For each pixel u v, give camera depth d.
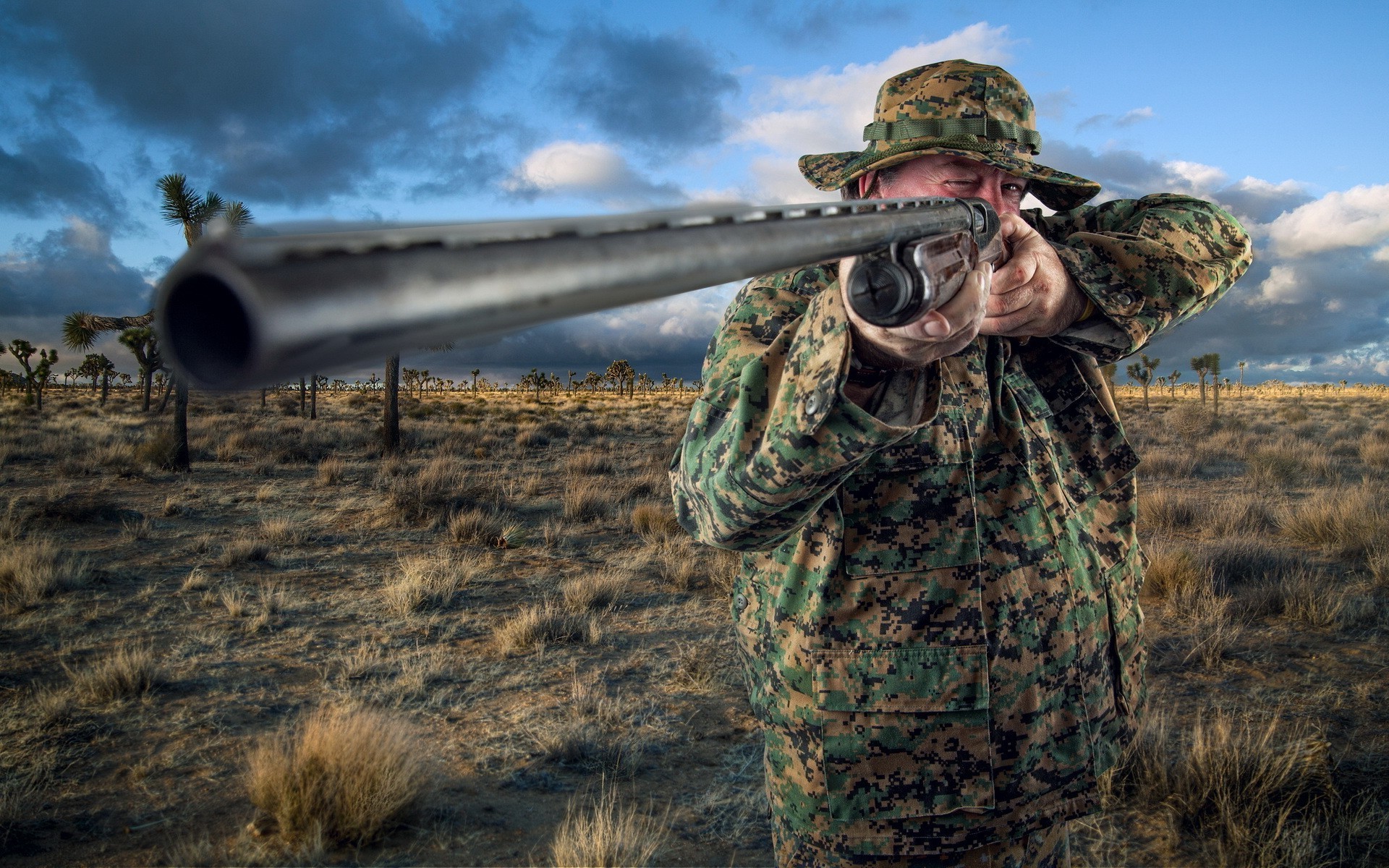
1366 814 3.70
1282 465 14.58
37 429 25.92
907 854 1.33
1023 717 1.33
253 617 6.80
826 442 0.93
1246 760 3.91
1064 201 1.61
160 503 12.60
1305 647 5.93
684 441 1.19
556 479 16.00
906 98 1.39
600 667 5.80
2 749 4.41
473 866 3.50
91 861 3.46
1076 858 3.52
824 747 1.33
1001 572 1.32
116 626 6.54
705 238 0.45
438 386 104.19
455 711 5.05
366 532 10.60
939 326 0.82
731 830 3.82
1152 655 5.86
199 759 4.34
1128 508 1.57
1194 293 1.36
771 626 1.41
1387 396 68.94
